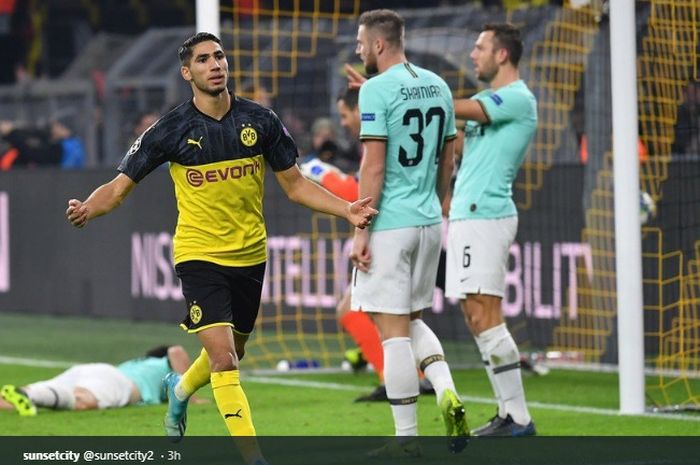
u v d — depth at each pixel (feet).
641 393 105.09
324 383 127.54
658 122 129.08
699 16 120.47
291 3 221.46
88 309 194.39
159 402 113.50
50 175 197.98
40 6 280.31
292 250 168.96
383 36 86.07
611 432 95.61
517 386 93.61
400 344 85.20
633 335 104.53
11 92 232.32
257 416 106.22
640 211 108.88
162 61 211.00
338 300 163.43
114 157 209.77
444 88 87.20
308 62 184.55
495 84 95.04
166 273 183.21
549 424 99.81
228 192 76.38
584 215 143.64
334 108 175.11
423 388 117.50
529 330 149.38
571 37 145.38
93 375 110.83
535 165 148.97
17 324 188.65
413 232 84.99
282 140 77.87
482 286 92.89
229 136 76.23
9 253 205.26
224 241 76.84
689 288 131.23
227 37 191.62
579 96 151.23
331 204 78.13
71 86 225.35
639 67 125.39
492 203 92.94
